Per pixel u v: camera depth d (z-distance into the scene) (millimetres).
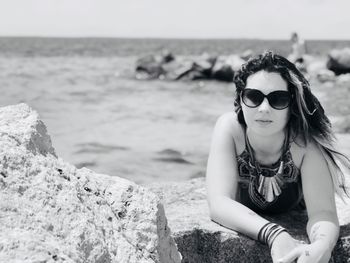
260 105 2541
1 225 1540
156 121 11734
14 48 77875
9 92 17797
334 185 2828
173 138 9555
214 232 2627
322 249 2430
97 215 1880
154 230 2014
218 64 24469
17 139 1917
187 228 2670
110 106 14648
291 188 2836
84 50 74375
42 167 1863
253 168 2799
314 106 2689
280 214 3006
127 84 22719
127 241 1898
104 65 37906
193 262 2676
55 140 9156
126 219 2021
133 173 6961
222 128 2846
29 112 2156
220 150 2803
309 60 24531
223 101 16297
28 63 38375
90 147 8594
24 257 1444
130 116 12531
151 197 2131
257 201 2867
